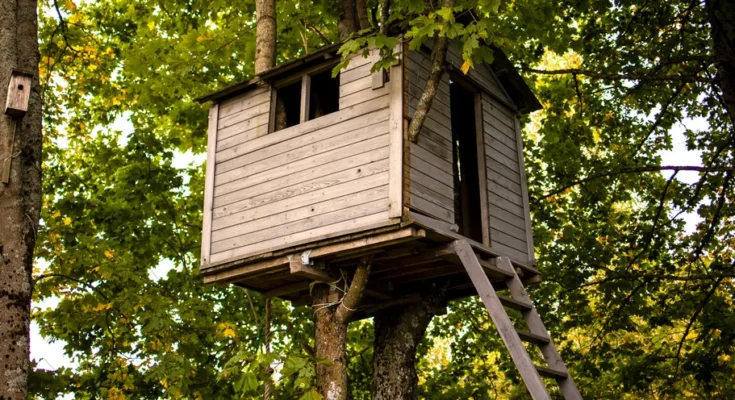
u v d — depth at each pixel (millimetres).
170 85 12984
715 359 12008
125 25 14828
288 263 8648
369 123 8469
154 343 11875
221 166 9766
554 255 13664
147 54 12664
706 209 12945
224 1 12469
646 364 12891
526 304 8578
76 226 13375
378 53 8742
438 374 15211
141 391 12867
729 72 11078
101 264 11602
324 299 8930
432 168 8500
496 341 15094
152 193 14172
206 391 12867
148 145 14398
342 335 8648
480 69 9969
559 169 14367
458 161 11508
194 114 13812
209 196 9703
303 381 7383
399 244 8172
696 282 13547
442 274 9430
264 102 9672
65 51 12797
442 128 8906
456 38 9477
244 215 9242
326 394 8352
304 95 9273
